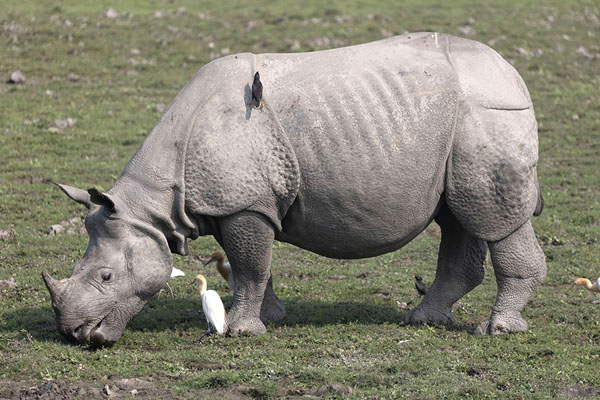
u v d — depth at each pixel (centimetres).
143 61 5225
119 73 5016
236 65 1936
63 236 2872
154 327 2044
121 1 6519
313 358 1802
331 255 2019
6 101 4409
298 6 6544
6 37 5378
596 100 4850
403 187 1895
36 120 4166
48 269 2522
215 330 1925
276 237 1989
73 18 5922
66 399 1528
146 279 1842
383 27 5938
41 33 5491
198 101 1892
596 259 2762
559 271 2652
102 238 1842
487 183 1898
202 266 2695
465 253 2097
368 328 2048
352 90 1897
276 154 1855
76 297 1805
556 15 6588
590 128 4428
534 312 2217
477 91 1920
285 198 1873
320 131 1866
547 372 1716
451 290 2111
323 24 5994
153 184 1850
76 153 3788
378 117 1883
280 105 1878
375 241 1956
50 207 3166
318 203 1897
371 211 1906
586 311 2227
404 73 1928
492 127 1900
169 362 1755
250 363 1748
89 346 1830
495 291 2455
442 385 1631
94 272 1820
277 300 2141
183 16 6203
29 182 3409
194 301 2289
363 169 1875
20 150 3769
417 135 1888
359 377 1664
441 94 1905
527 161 1911
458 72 1938
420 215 1934
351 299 2362
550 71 5350
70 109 4375
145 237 1845
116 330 1842
